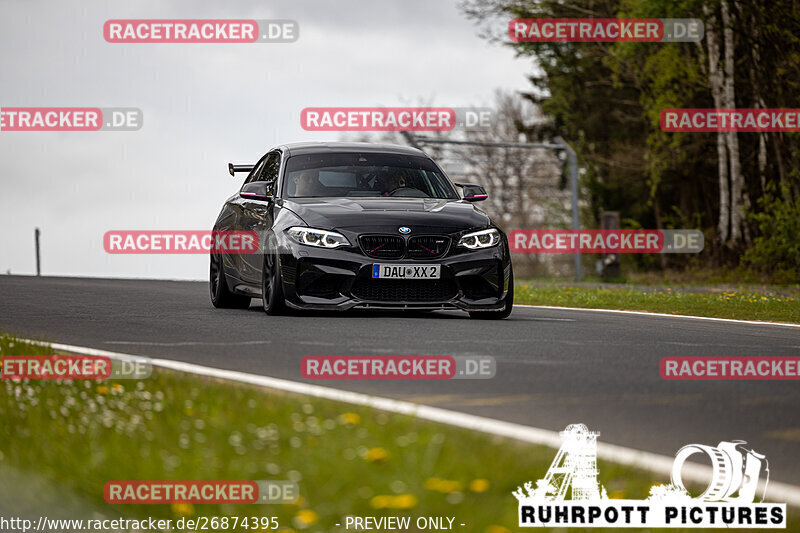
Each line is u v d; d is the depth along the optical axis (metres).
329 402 20.88
